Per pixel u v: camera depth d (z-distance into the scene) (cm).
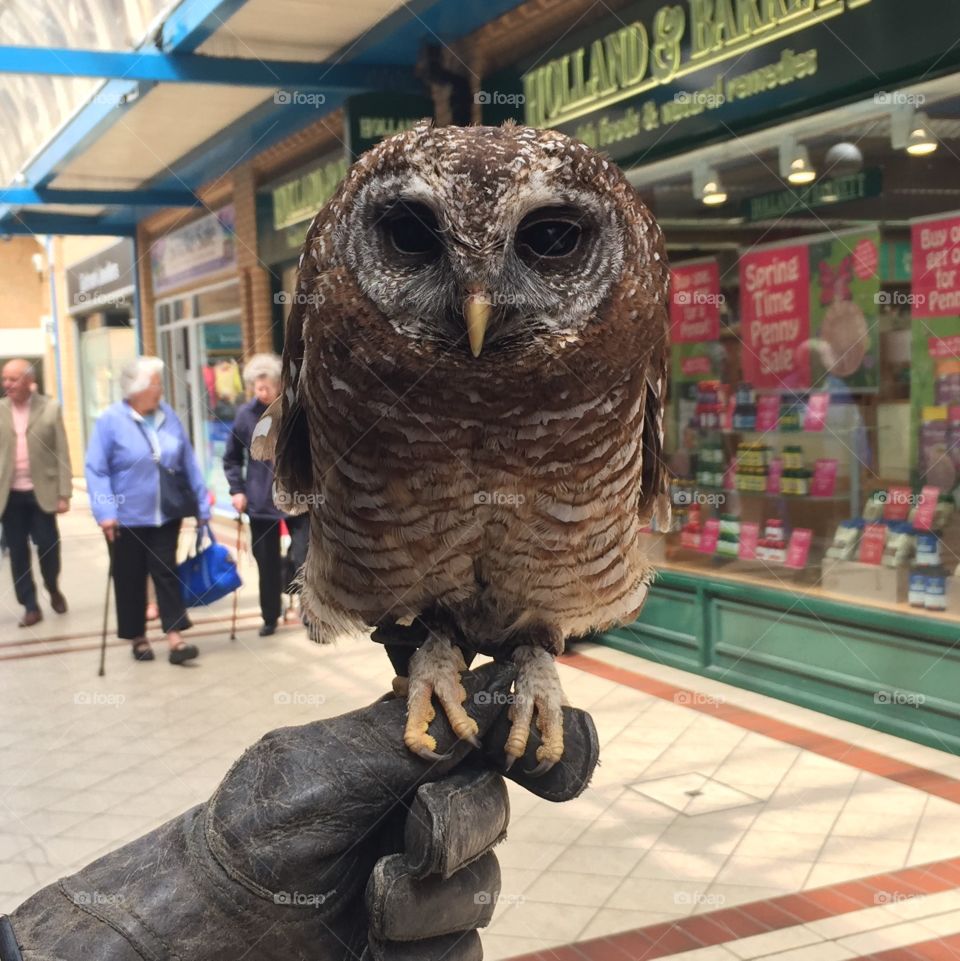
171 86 633
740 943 350
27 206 888
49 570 746
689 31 598
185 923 144
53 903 147
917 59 500
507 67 669
